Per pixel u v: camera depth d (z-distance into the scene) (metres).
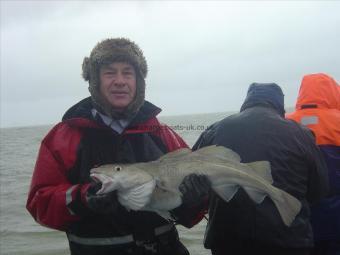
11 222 4.52
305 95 1.88
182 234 3.66
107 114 1.31
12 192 6.56
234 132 1.45
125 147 1.29
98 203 1.14
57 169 1.25
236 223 1.41
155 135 1.37
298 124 1.52
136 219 1.27
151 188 1.17
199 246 3.38
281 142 1.42
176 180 1.21
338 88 1.92
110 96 1.30
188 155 1.25
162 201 1.21
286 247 1.37
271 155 1.40
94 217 1.25
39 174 1.25
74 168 1.26
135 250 1.27
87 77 1.34
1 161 12.27
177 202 1.21
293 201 1.31
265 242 1.38
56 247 3.62
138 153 1.31
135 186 1.16
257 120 1.45
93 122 1.28
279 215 1.36
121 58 1.29
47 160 1.25
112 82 1.29
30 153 15.48
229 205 1.42
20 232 4.08
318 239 1.74
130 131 1.32
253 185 1.30
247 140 1.43
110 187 1.14
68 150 1.26
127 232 1.26
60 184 1.25
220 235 1.47
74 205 1.18
